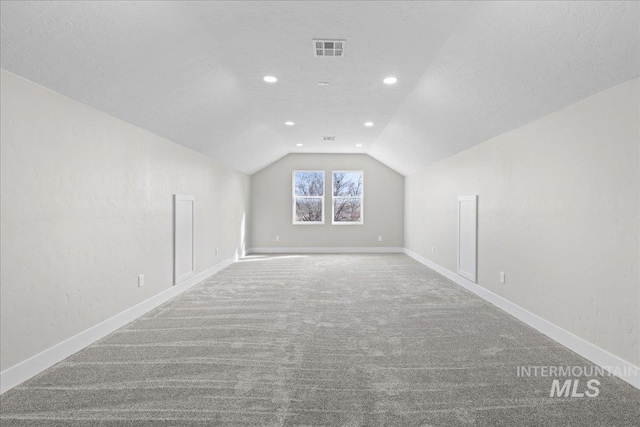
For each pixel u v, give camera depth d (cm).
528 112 313
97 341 289
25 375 220
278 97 437
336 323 337
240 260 748
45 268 237
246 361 251
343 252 892
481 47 270
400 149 685
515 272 355
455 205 529
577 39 208
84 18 201
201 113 412
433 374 231
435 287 494
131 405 193
